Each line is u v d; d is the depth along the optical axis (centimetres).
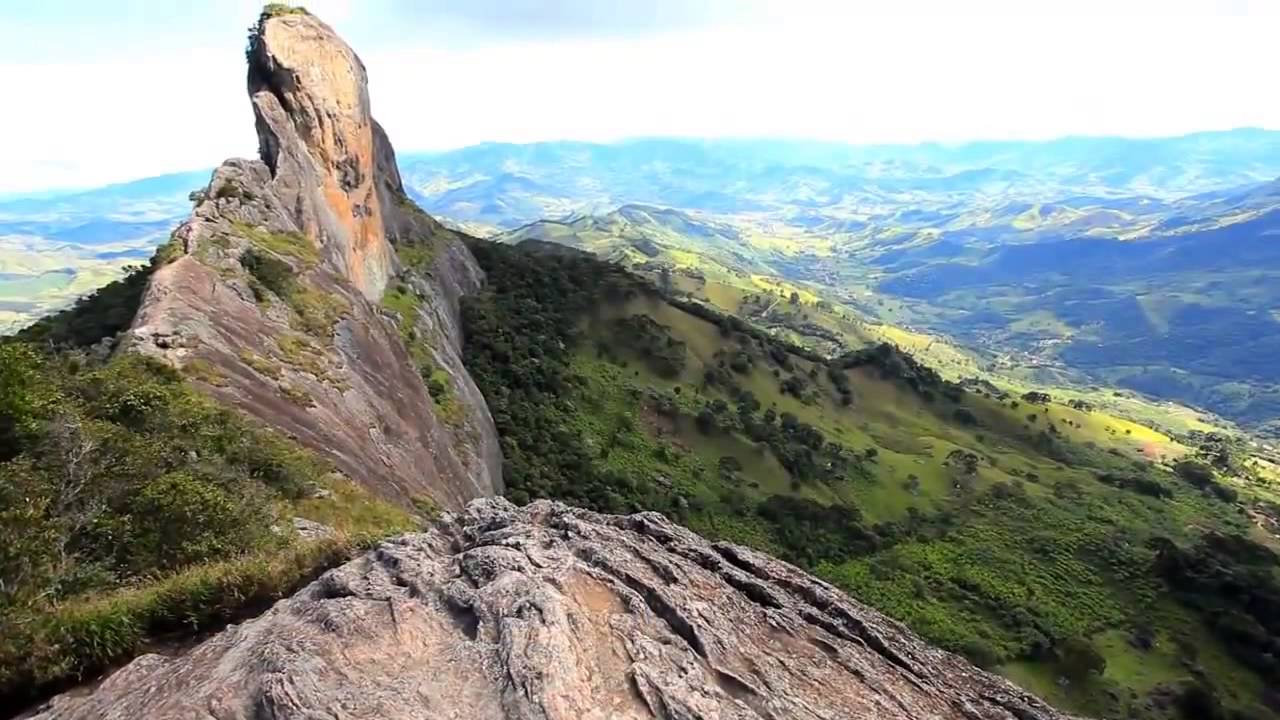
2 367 2678
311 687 1316
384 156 13462
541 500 2412
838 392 17888
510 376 12281
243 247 5509
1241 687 9606
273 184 6894
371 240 9381
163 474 2553
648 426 12862
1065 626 10169
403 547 1969
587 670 1448
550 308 15250
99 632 1708
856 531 11856
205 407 3334
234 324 4459
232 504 2466
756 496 12119
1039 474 15938
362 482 3916
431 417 6228
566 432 11412
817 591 2108
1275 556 12244
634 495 10512
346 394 4772
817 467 13600
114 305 5572
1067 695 8912
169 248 5297
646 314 16588
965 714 1714
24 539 1956
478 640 1510
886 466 14562
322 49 8350
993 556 11788
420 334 9069
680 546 2139
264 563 2041
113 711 1356
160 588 1911
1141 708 8794
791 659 1703
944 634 9431
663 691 1403
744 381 16212
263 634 1548
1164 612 10819
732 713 1398
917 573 11081
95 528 2184
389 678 1395
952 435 17662
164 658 1598
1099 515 13625
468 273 14562
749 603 1881
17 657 1619
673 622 1677
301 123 7994
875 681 1717
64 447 2416
